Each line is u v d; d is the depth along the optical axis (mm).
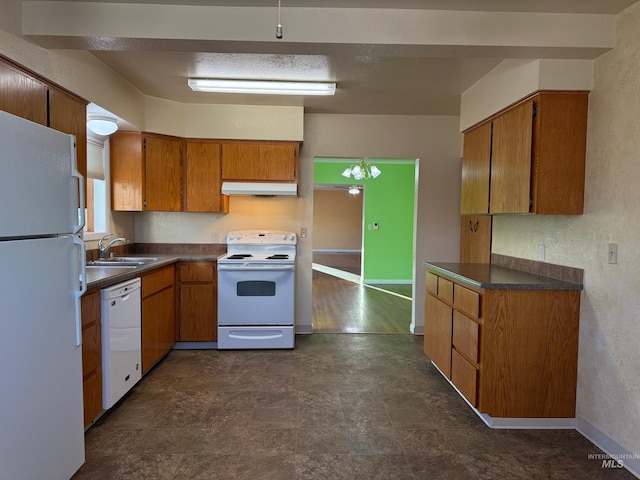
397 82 3092
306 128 4129
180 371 3184
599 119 2193
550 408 2365
